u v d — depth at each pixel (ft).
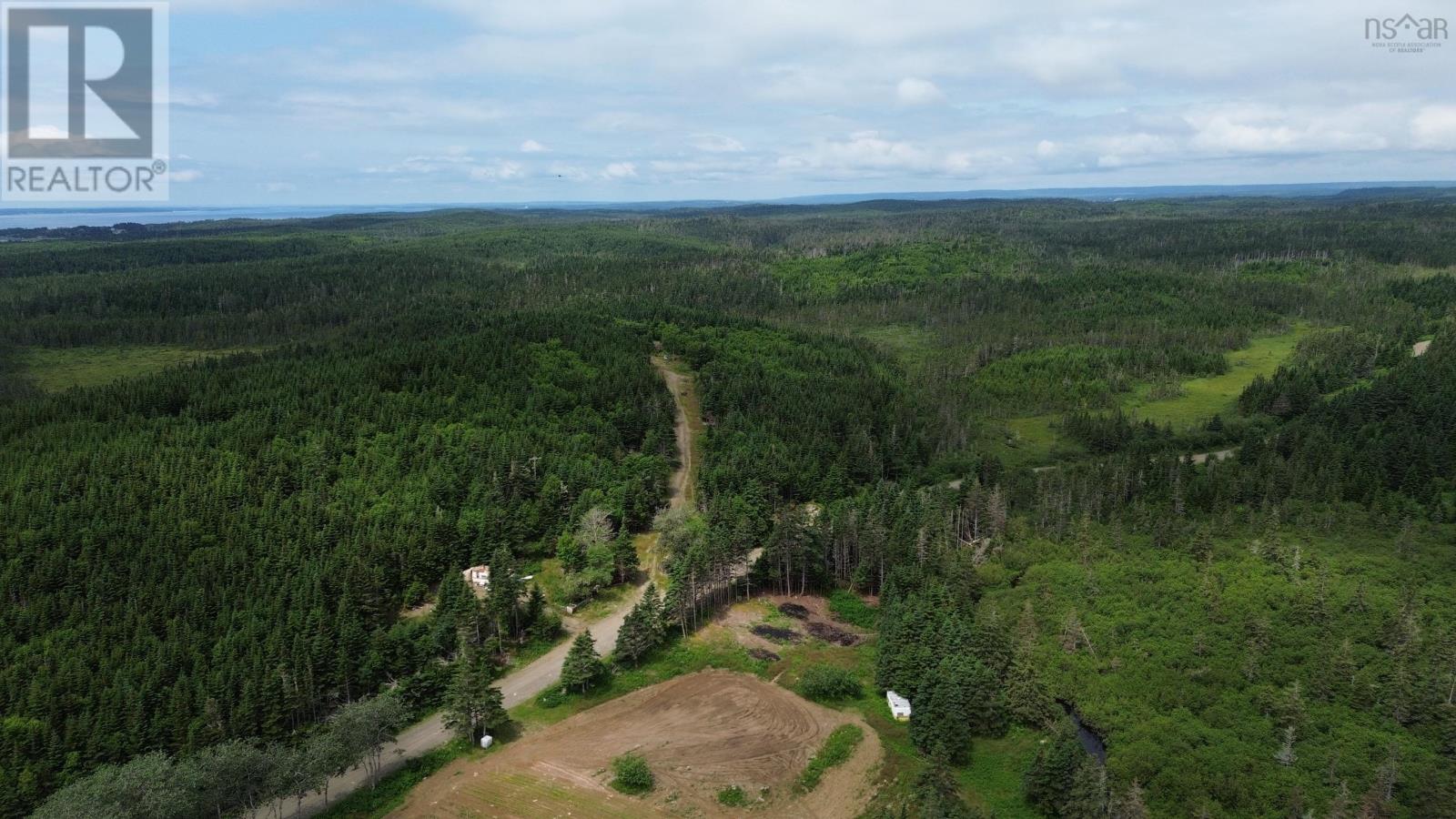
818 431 650.02
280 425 524.11
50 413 529.45
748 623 442.09
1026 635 382.42
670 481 611.06
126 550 399.44
